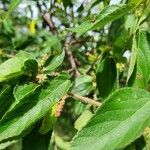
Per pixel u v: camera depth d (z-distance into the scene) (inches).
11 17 20.9
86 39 16.1
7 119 6.8
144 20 8.5
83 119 9.2
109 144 5.1
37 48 17.3
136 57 7.5
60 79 7.2
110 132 5.5
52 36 16.0
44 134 8.0
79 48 17.0
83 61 16.2
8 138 7.3
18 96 7.1
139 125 5.2
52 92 7.1
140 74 7.2
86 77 10.8
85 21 7.3
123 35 9.9
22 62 7.7
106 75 8.8
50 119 7.7
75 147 5.4
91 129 5.5
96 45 15.3
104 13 7.2
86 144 5.4
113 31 11.4
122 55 10.4
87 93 10.5
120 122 5.6
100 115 5.7
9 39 18.1
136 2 7.2
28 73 7.7
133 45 7.8
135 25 9.0
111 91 8.7
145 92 6.0
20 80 7.7
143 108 5.8
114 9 7.1
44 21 17.3
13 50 17.1
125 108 5.8
